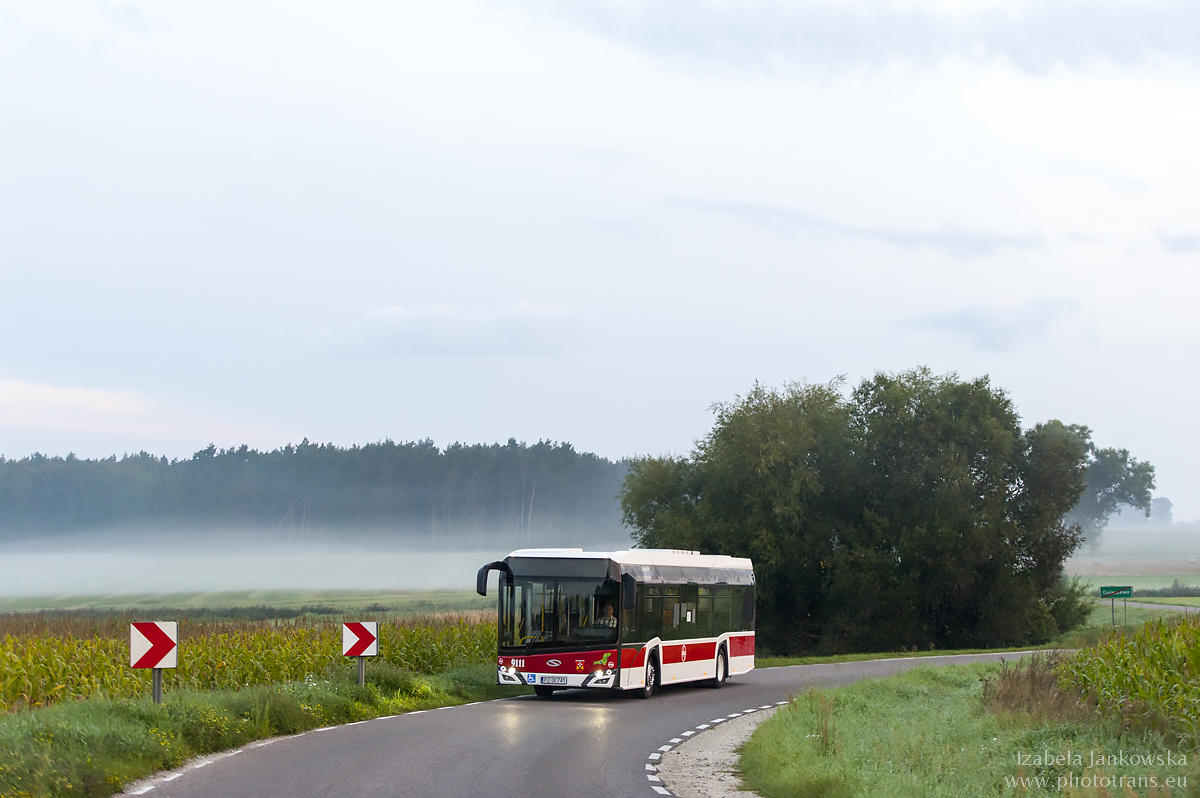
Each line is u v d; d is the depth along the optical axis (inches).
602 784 523.8
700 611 1139.3
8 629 1283.2
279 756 589.0
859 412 2603.3
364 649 880.3
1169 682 657.6
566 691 1084.5
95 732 536.4
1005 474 2491.4
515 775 541.3
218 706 682.2
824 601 2529.5
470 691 1015.6
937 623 2487.7
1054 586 2532.0
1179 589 4424.2
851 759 542.0
